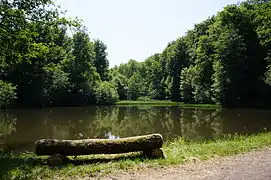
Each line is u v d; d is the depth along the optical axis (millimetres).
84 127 22859
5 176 6824
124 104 61625
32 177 6832
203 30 62625
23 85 43844
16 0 11750
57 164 8109
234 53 40438
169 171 7355
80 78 55531
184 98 61750
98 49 75625
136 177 6883
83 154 8531
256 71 40812
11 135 18625
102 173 7199
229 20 43906
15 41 11648
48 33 13953
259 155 8945
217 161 8289
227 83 41438
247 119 25406
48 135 18641
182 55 72312
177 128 21078
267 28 31750
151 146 8766
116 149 8625
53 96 49844
